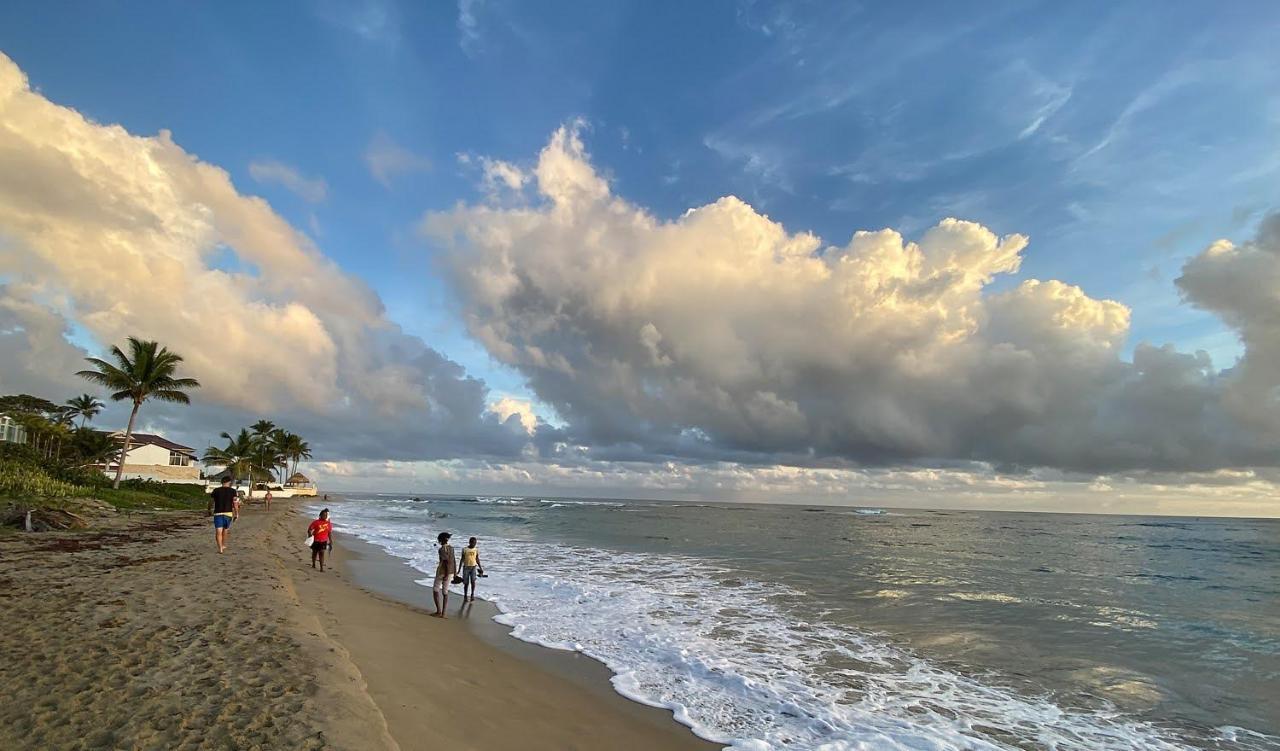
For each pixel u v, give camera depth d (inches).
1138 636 535.2
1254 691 385.4
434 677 329.1
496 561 940.0
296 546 991.0
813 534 1823.3
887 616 585.6
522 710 297.7
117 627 315.3
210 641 300.5
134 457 2783.0
